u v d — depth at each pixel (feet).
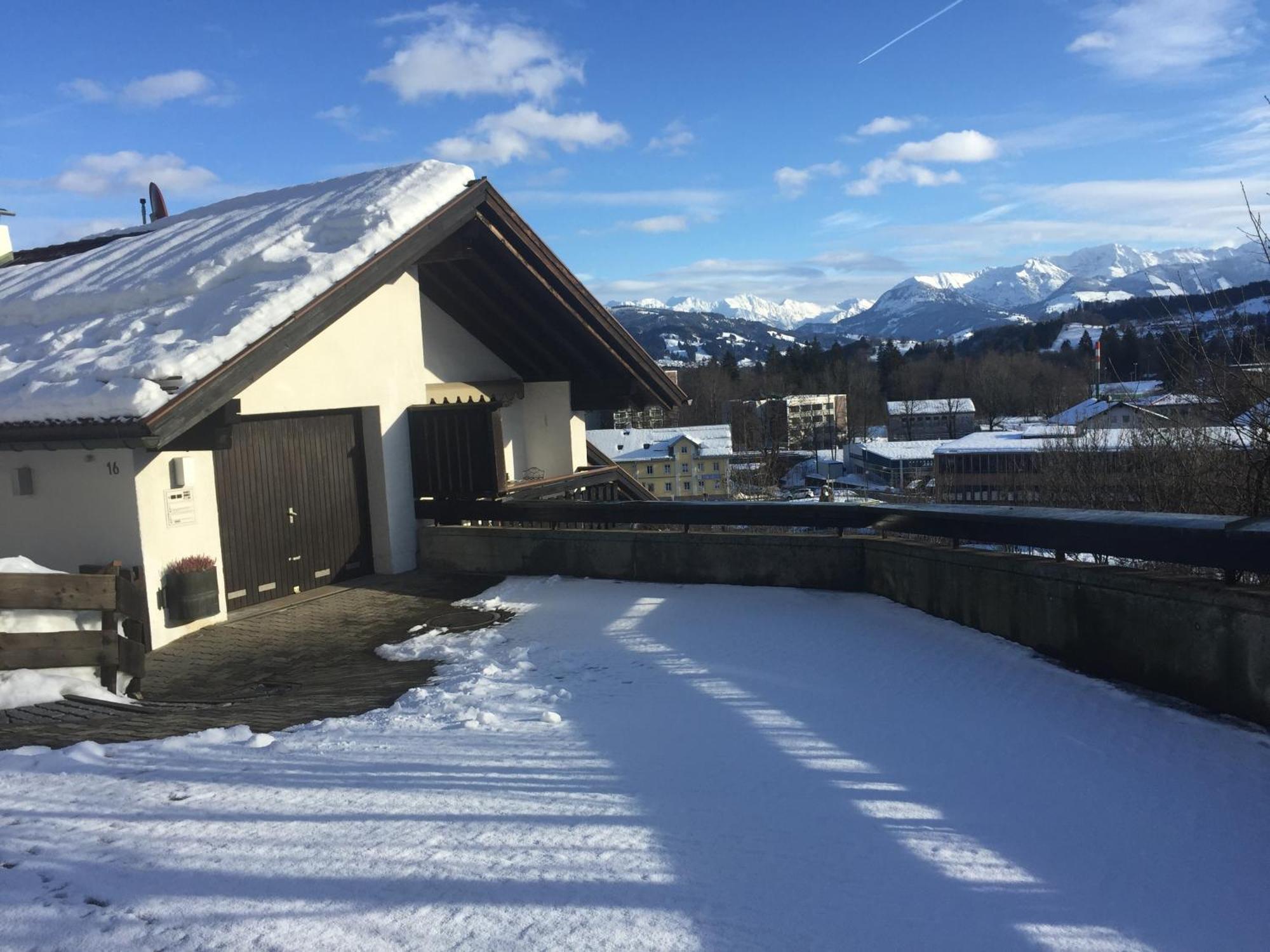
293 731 18.72
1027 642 22.52
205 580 30.25
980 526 25.32
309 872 11.58
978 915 10.70
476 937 10.00
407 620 31.99
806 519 32.24
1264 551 16.67
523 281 43.24
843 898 11.06
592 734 17.97
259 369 29.58
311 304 31.45
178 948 9.70
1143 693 18.69
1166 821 13.16
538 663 24.85
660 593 32.89
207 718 20.04
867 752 16.46
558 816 13.61
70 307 38.32
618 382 50.96
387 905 10.71
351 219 35.86
